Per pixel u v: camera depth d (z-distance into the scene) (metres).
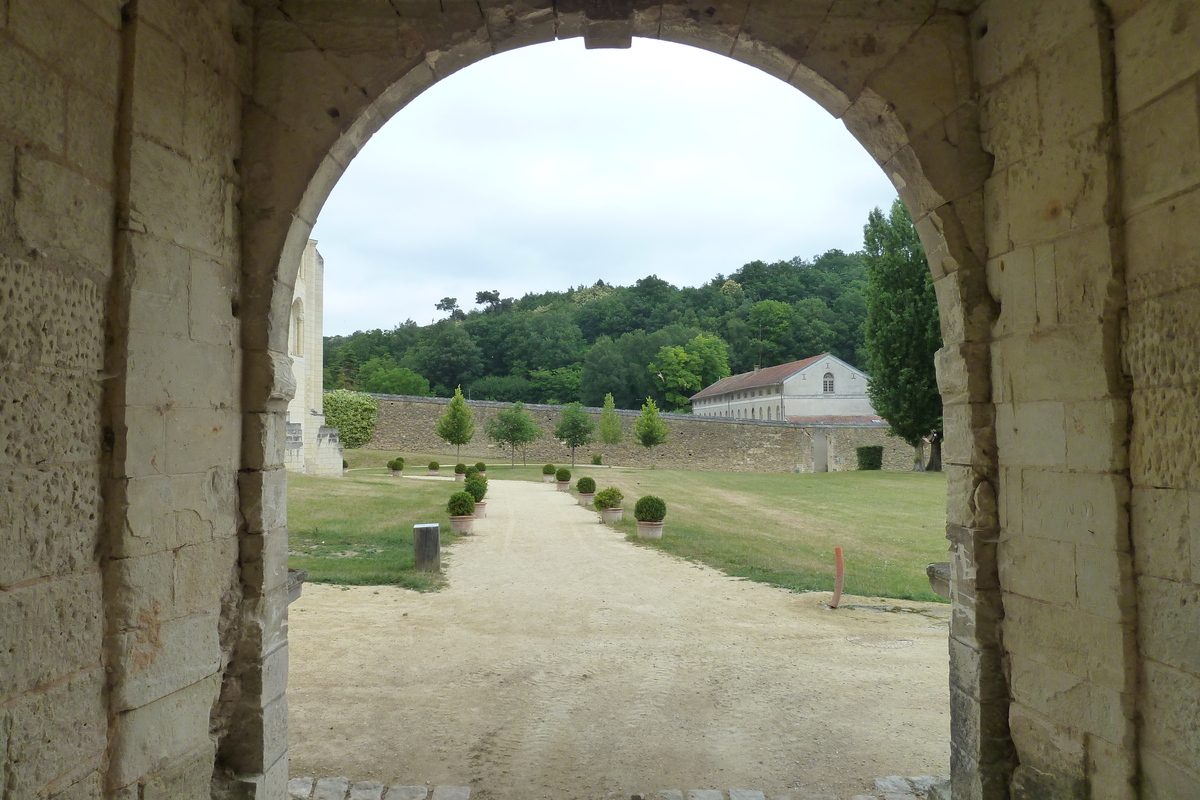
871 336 30.53
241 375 3.45
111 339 2.66
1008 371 3.42
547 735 4.83
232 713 3.37
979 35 3.62
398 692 5.61
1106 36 2.90
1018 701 3.36
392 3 3.61
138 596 2.72
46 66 2.36
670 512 17.88
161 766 2.85
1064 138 3.07
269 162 3.53
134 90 2.74
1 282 2.17
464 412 33.25
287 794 3.66
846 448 40.22
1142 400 2.75
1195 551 2.50
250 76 3.55
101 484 2.62
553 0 3.57
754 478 29.58
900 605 8.98
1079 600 2.99
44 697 2.32
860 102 3.72
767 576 10.48
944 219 3.61
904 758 4.51
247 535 3.42
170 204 2.94
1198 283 2.48
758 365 67.88
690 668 6.33
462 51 3.71
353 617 7.82
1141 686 2.75
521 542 13.27
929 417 29.95
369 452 36.97
